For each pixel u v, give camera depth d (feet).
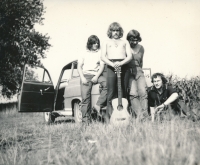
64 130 13.55
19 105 19.63
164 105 13.66
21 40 49.03
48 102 21.12
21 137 12.25
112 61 13.83
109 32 14.17
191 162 5.88
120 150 7.27
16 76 48.11
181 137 8.29
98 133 10.69
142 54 15.67
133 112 14.03
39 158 8.10
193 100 20.30
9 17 47.37
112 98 13.76
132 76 14.47
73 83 19.38
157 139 8.21
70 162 7.18
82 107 14.80
